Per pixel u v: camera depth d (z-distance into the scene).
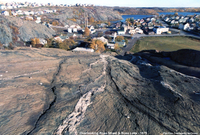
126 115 6.03
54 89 7.43
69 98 6.84
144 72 11.77
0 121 4.97
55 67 10.26
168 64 18.84
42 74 8.94
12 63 9.80
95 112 6.18
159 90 8.10
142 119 5.80
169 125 5.46
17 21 51.12
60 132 4.98
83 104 6.54
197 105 6.59
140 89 8.27
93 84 8.38
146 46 51.59
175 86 8.82
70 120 5.55
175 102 6.82
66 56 13.49
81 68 10.55
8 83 7.23
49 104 6.32
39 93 6.89
